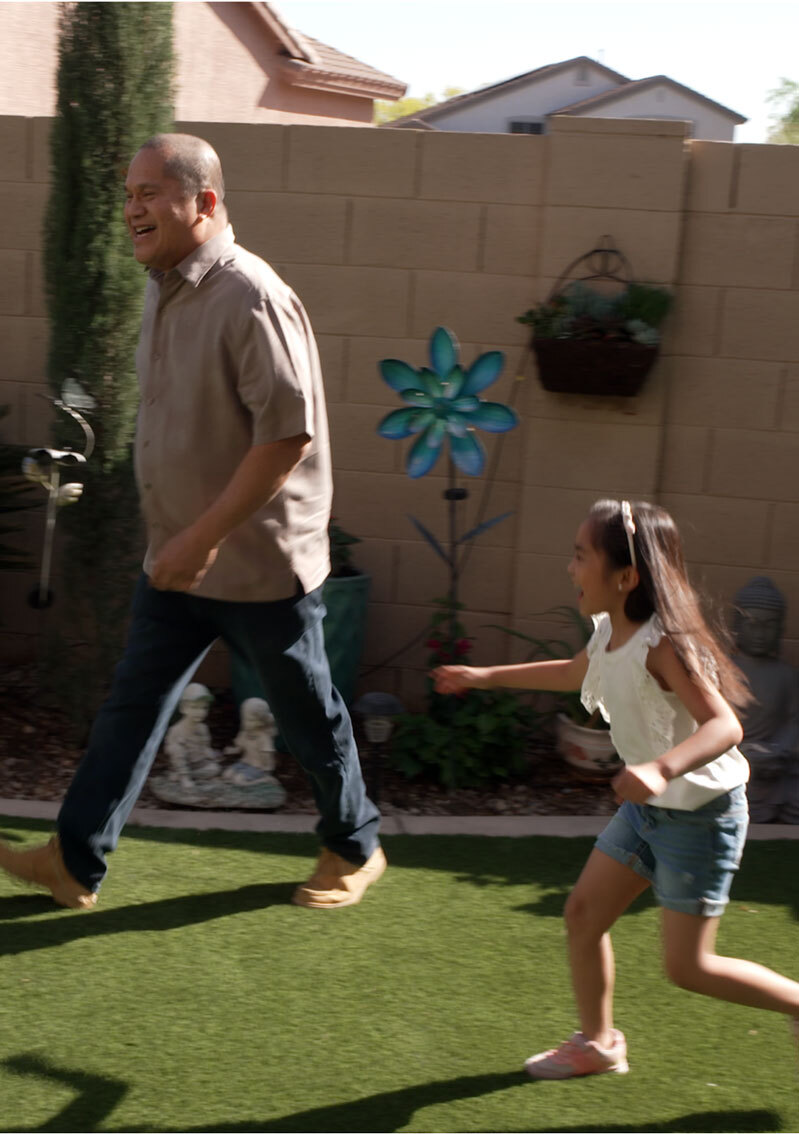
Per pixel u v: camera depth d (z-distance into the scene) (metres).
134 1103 2.72
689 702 2.57
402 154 5.18
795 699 4.72
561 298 5.02
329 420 5.41
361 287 5.30
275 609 3.44
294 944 3.46
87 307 4.63
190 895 3.74
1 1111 2.67
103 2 4.50
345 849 3.73
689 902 2.67
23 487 5.37
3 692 5.48
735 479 5.22
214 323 3.20
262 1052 2.93
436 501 5.41
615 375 4.89
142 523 4.87
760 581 4.80
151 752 3.63
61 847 3.58
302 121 13.16
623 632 2.70
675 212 5.00
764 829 4.47
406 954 3.42
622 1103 2.78
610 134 4.99
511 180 5.13
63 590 4.88
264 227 5.31
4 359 5.56
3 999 3.11
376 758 4.66
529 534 5.30
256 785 4.46
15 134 5.38
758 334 5.11
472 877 3.95
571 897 2.85
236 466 3.35
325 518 3.55
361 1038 3.00
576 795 4.79
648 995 3.26
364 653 5.55
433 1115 2.72
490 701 4.93
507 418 4.66
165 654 3.55
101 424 4.70
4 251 5.48
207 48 11.30
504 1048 2.99
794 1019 2.76
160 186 3.15
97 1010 3.08
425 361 5.32
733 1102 2.80
